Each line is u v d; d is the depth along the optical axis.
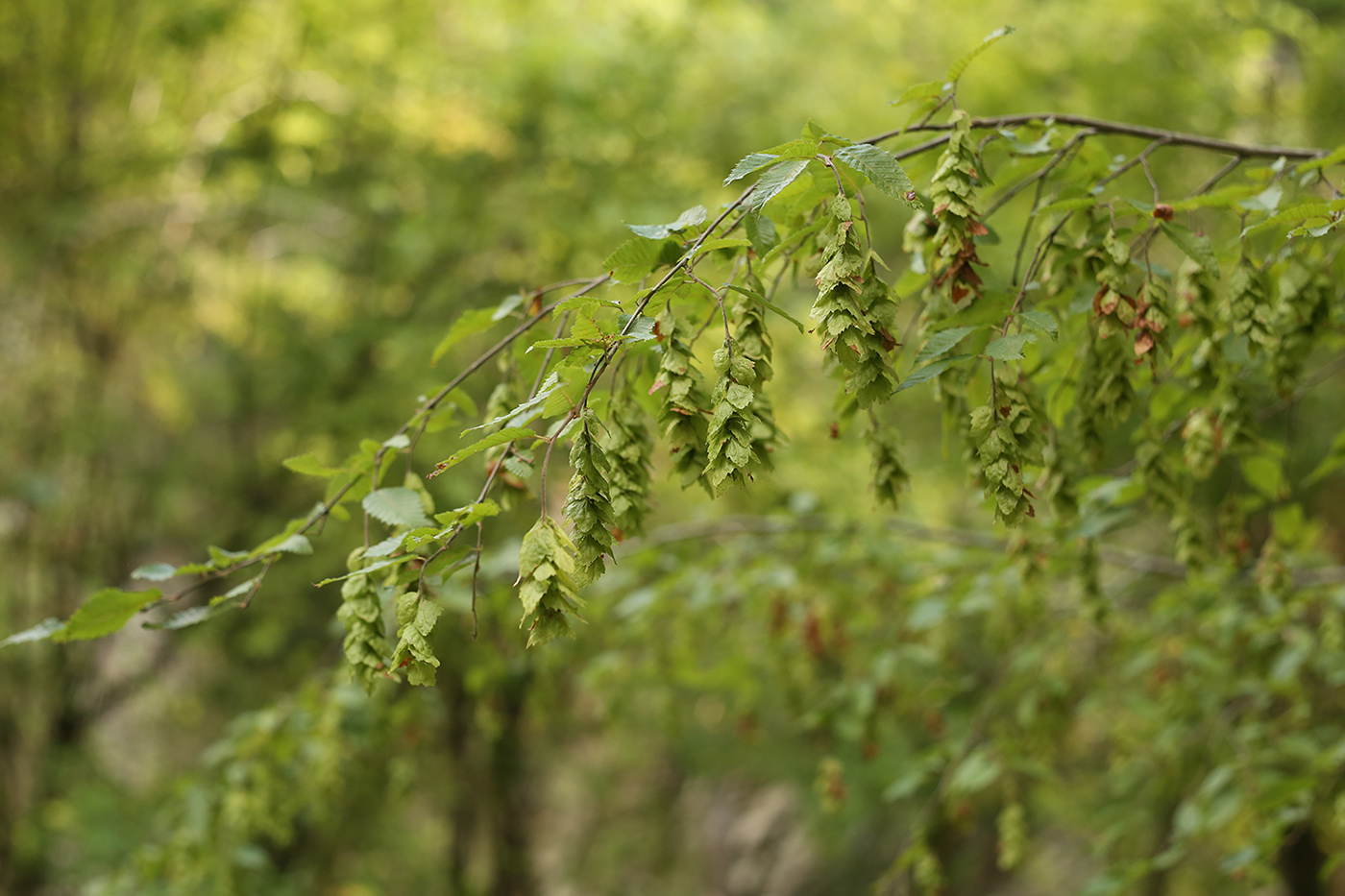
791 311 7.93
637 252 1.90
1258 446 2.45
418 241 7.20
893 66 8.65
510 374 2.63
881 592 4.54
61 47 7.82
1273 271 2.53
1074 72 8.14
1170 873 6.06
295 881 7.14
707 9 9.38
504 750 7.98
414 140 7.95
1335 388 7.28
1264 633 3.96
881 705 4.29
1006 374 1.79
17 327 8.31
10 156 8.05
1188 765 4.37
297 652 8.10
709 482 1.65
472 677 4.21
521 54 7.61
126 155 7.88
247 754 3.94
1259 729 4.00
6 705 7.86
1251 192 2.20
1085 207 2.10
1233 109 8.16
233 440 8.66
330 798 3.92
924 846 3.81
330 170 8.03
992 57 7.91
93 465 8.24
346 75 7.99
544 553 1.51
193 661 8.71
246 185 8.12
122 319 8.48
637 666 4.77
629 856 12.20
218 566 2.17
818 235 1.86
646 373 2.05
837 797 4.10
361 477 2.30
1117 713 4.86
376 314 7.88
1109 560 4.45
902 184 1.65
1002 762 3.72
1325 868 3.53
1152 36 7.94
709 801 13.59
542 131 7.86
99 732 8.89
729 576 4.32
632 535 1.76
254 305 8.55
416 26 8.07
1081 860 9.56
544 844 12.44
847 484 8.26
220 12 7.55
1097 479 3.06
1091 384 2.20
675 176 8.27
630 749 9.06
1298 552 4.03
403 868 9.60
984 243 2.16
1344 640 3.82
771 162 1.72
